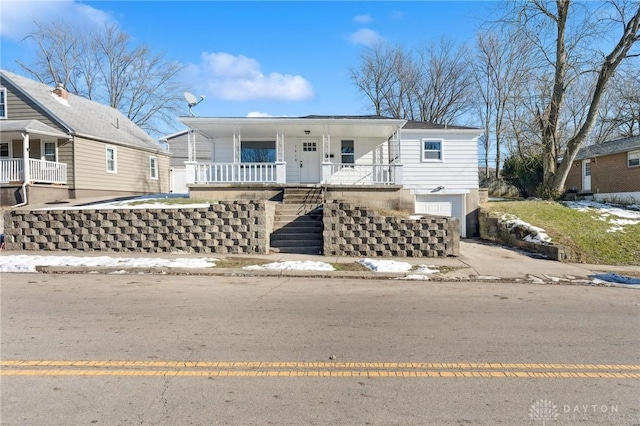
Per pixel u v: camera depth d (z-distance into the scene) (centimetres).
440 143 1889
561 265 1099
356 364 419
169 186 3039
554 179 2269
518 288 829
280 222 1341
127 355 434
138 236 1170
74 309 609
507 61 3488
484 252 1307
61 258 1022
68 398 339
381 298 714
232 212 1170
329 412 322
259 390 359
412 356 443
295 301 681
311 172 1919
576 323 575
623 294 786
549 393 362
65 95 2367
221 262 1012
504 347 475
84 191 2138
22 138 2002
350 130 1780
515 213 1711
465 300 710
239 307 635
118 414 315
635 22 1878
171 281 834
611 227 1487
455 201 1892
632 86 2891
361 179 1797
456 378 389
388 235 1188
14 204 1841
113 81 4016
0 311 595
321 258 1118
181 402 335
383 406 333
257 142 1933
